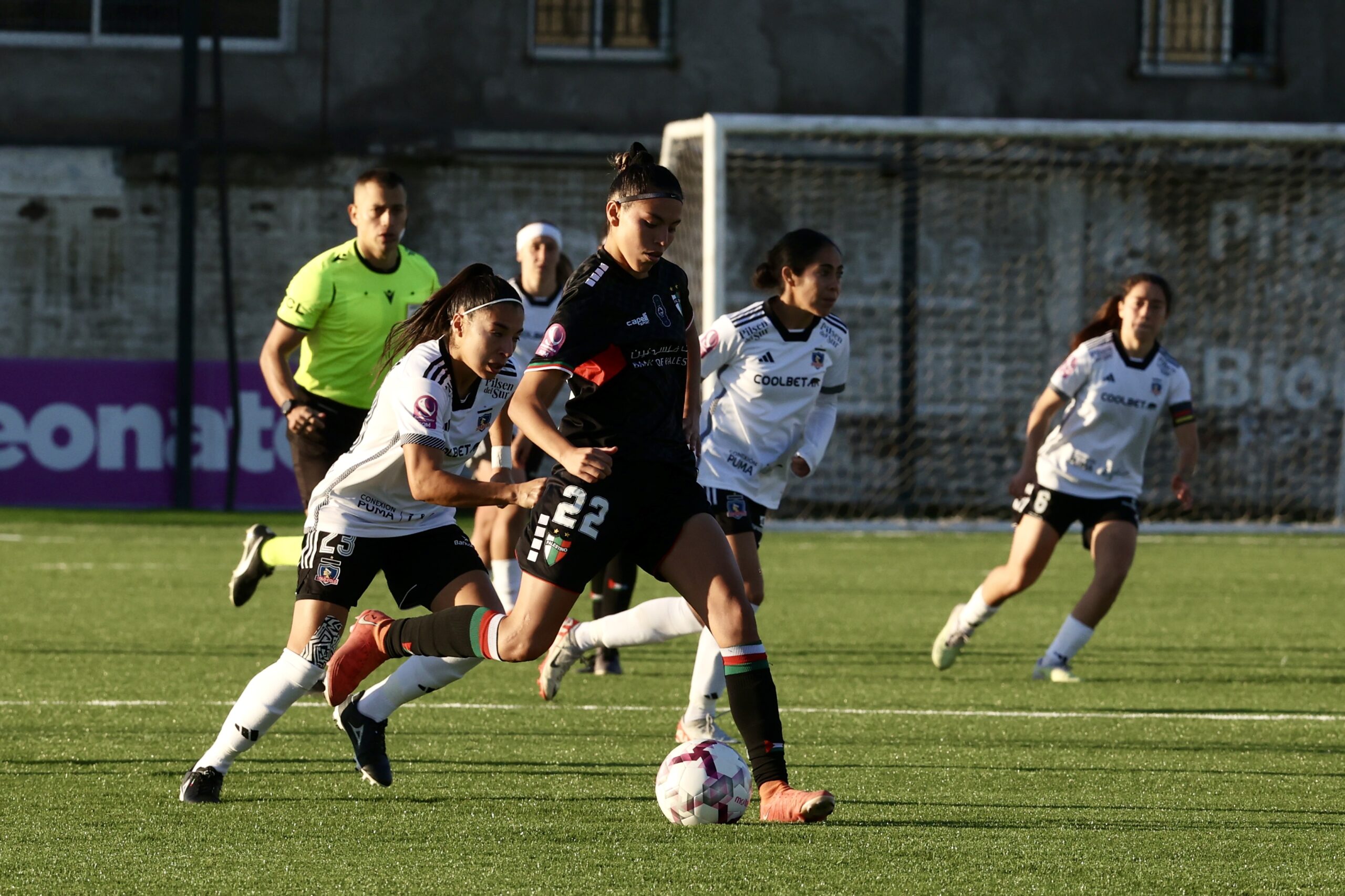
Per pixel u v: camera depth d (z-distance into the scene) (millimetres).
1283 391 58562
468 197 58562
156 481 53312
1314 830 13562
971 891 11281
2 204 56875
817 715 20234
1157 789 15539
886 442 57906
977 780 15945
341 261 21344
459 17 58062
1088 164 58406
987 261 58469
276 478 53438
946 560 42125
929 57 58719
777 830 13352
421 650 14109
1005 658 26000
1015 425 58562
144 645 25641
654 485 13516
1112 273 58688
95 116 56969
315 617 14484
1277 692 22594
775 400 18422
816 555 43250
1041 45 58844
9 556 39500
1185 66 59406
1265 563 42438
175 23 57000
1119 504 23344
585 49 58781
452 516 15336
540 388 13164
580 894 11086
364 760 14703
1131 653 26781
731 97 58781
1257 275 58688
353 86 57969
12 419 52656
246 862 12016
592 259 13539
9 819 13594
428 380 13477
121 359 55031
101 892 11086
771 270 18281
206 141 56562
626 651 26734
